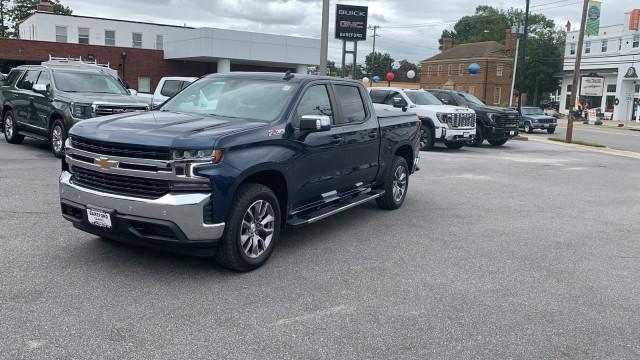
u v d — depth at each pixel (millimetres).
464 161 15430
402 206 8922
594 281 5586
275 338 4031
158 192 4824
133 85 39062
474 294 5082
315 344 3967
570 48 68250
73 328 4027
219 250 5156
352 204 7094
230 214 5098
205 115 5996
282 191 5836
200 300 4648
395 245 6594
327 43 17156
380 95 18750
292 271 5496
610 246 6957
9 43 35281
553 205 9539
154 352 3742
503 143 21484
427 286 5242
